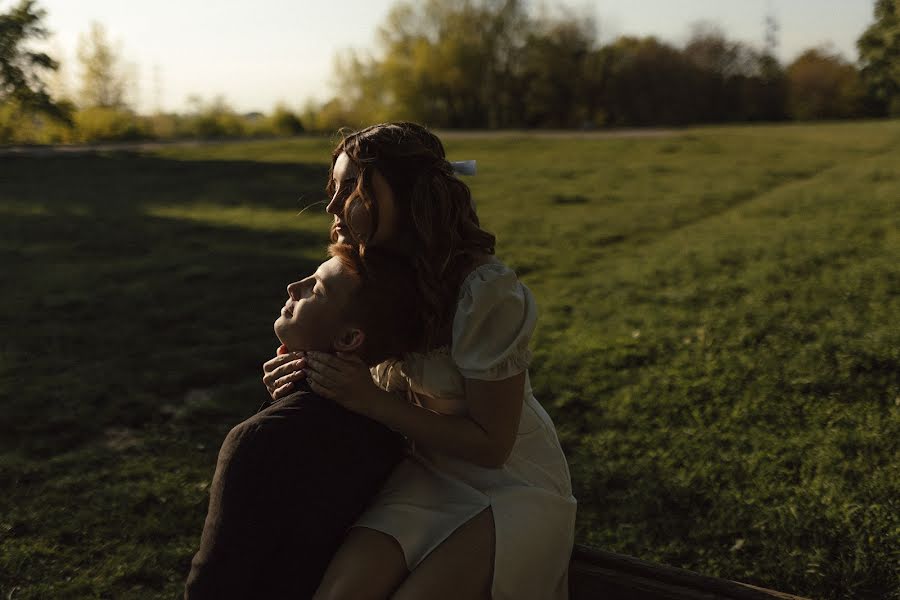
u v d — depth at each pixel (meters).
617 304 8.13
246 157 26.95
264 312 8.51
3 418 5.37
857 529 3.54
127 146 31.20
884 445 4.31
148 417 5.49
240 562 1.66
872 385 5.19
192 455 4.81
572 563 2.01
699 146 25.20
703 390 5.34
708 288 8.31
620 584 1.95
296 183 20.55
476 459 1.82
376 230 1.77
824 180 16.27
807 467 4.13
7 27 35.94
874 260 8.71
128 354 7.01
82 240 13.11
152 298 9.08
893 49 49.19
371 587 1.71
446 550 1.76
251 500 1.67
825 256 9.25
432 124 50.38
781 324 6.73
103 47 45.97
